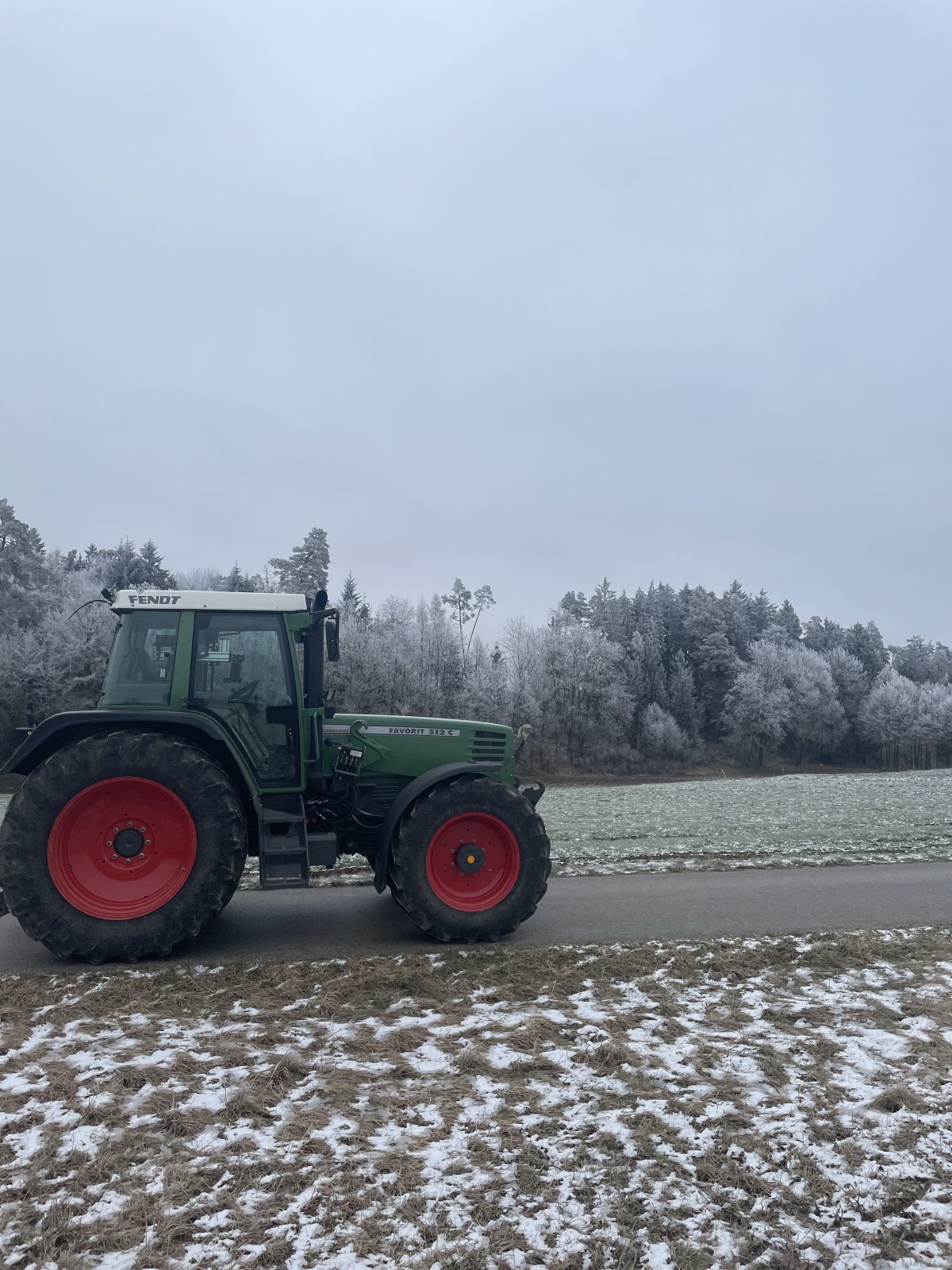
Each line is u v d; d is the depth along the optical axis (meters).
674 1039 4.71
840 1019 5.03
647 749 62.62
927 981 5.74
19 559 41.03
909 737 72.88
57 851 6.17
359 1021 5.03
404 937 7.00
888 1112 3.86
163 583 54.56
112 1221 3.04
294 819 6.78
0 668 38.62
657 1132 3.65
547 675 57.41
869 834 13.83
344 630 47.72
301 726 6.97
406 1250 2.87
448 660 56.00
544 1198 3.17
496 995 5.46
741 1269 2.80
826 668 73.69
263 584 54.03
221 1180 3.30
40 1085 4.12
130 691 6.79
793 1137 3.60
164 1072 4.24
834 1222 3.05
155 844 6.36
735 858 11.27
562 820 16.64
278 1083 4.12
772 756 72.38
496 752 7.70
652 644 72.25
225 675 6.93
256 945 6.73
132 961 6.21
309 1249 2.88
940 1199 3.18
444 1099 3.96
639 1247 2.90
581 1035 4.76
